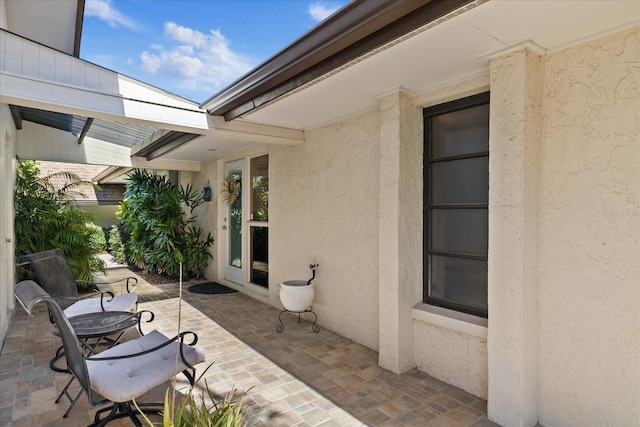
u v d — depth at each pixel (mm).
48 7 4324
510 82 2361
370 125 3738
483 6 1859
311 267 4383
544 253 2408
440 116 3244
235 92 3320
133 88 3330
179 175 8500
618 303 2105
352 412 2574
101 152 6824
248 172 6297
